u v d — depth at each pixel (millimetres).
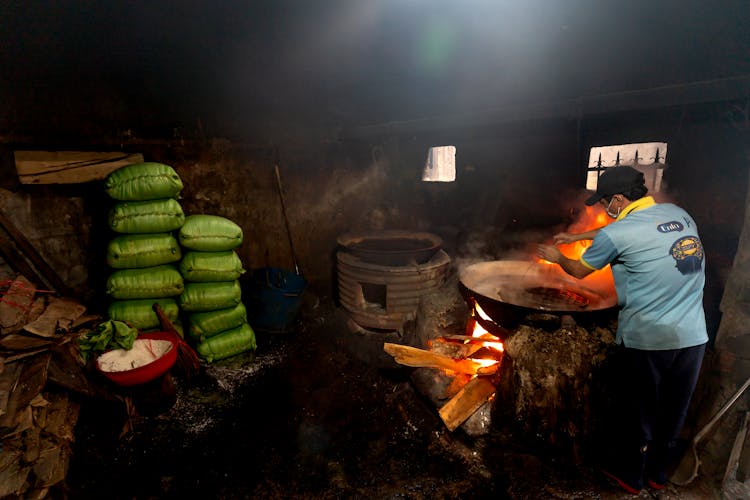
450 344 3830
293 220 5602
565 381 2744
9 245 3461
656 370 2307
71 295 3896
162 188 3619
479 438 3008
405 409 3438
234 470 2852
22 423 2598
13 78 3363
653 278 2207
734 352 2557
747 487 2490
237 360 4227
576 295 3395
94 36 3787
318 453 2994
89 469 2834
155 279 3752
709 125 3033
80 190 3965
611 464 2629
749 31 2727
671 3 3035
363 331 4820
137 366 3363
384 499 2582
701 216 3164
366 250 4496
